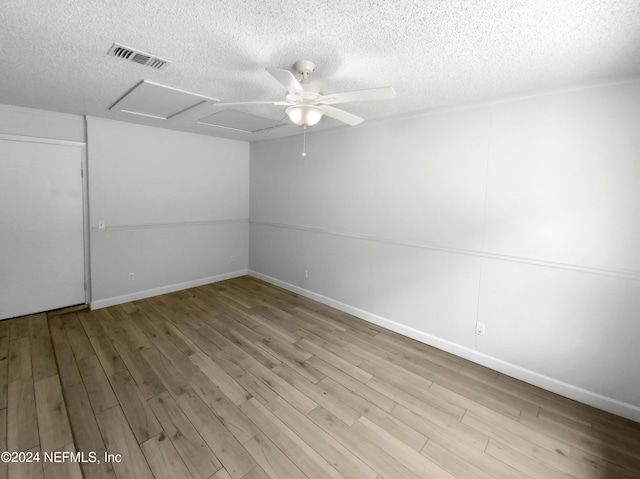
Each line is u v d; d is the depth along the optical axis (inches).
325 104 84.4
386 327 135.1
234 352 112.8
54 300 140.6
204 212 183.3
